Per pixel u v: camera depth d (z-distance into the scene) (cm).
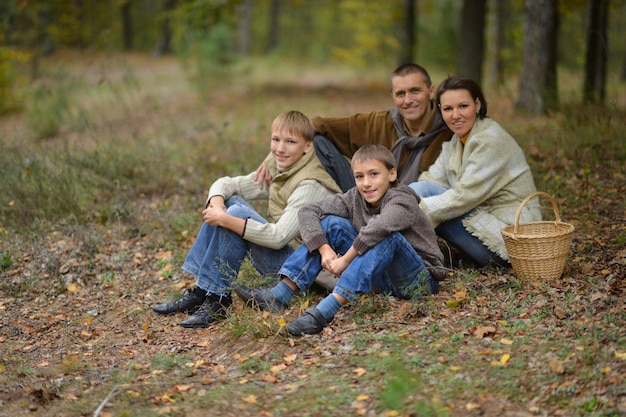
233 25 2353
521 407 435
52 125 1605
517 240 608
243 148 1294
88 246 829
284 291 606
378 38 3400
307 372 512
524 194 660
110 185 1033
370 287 571
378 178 588
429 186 668
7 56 2223
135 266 799
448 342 529
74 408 487
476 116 664
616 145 1017
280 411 455
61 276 770
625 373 447
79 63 2867
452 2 3778
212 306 630
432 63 3300
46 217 926
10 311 705
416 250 610
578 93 1684
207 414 459
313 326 566
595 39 1672
